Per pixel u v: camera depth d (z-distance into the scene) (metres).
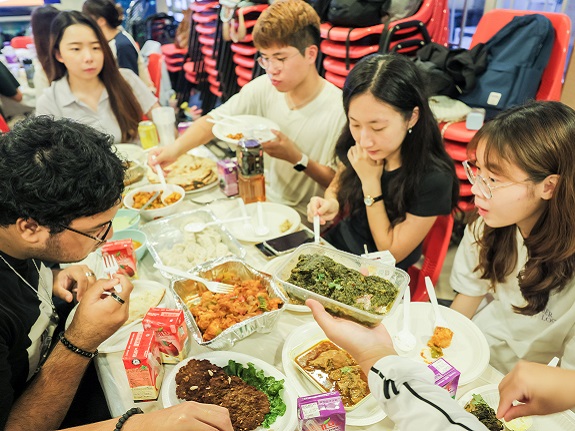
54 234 0.93
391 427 0.97
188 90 5.36
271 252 1.57
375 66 1.47
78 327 1.07
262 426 0.96
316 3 3.08
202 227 1.64
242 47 3.96
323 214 1.68
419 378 0.80
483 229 1.40
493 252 1.37
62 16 2.37
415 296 1.84
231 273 1.38
